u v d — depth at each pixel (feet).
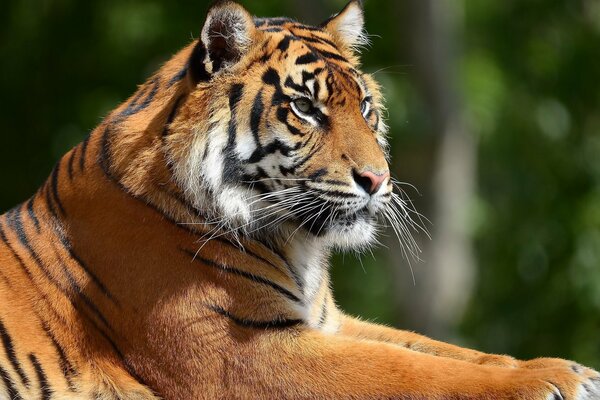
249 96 31.22
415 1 87.20
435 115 88.28
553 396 28.53
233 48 31.42
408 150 89.76
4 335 31.99
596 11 100.89
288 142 31.37
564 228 88.89
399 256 90.68
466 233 94.02
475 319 90.53
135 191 31.58
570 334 85.56
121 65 94.53
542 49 102.01
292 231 32.71
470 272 94.48
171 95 32.01
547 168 97.30
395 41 91.25
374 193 31.78
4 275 32.71
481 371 29.53
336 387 30.12
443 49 88.17
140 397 31.35
